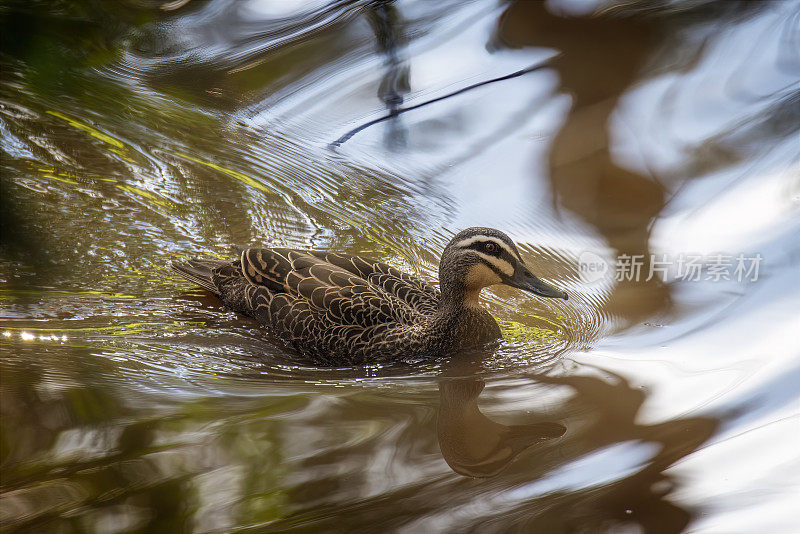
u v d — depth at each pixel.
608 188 14.20
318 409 9.56
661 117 15.72
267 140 15.98
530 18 18.94
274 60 18.14
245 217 13.91
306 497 7.76
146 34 17.67
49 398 9.52
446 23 18.91
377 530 7.28
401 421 9.31
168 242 13.23
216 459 8.38
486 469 8.28
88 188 14.10
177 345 11.12
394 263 13.09
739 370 9.89
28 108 15.73
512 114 16.20
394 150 15.68
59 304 11.70
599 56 17.56
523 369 10.73
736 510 7.42
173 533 7.25
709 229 13.03
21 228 6.63
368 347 11.03
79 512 7.46
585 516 7.41
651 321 11.32
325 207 14.34
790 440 8.40
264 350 11.28
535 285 11.16
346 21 18.84
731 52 17.28
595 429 8.98
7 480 7.98
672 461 8.23
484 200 14.18
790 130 14.84
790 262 11.91
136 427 9.02
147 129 15.76
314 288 11.45
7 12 5.29
